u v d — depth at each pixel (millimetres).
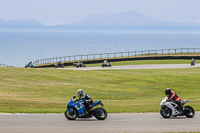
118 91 56875
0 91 50281
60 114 29688
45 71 76000
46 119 26672
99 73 77938
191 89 62281
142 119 27812
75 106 26469
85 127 23797
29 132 21594
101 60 123125
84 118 27984
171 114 28562
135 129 23406
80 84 63250
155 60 121812
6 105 35406
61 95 49125
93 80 68438
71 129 22953
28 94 48625
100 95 51094
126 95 52438
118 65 108562
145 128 23828
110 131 22547
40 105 36844
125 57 127188
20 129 22422
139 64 109750
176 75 78562
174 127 24391
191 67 95625
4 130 21922
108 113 31234
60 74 73375
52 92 52219
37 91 52562
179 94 56000
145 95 53594
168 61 117438
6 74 68688
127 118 28234
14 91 51250
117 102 42375
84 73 76500
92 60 122250
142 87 62688
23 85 58656
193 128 24078
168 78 74250
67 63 119562
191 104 39188
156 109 34250
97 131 22484
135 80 70438
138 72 83125
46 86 58875
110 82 67125
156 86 64375
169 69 90438
